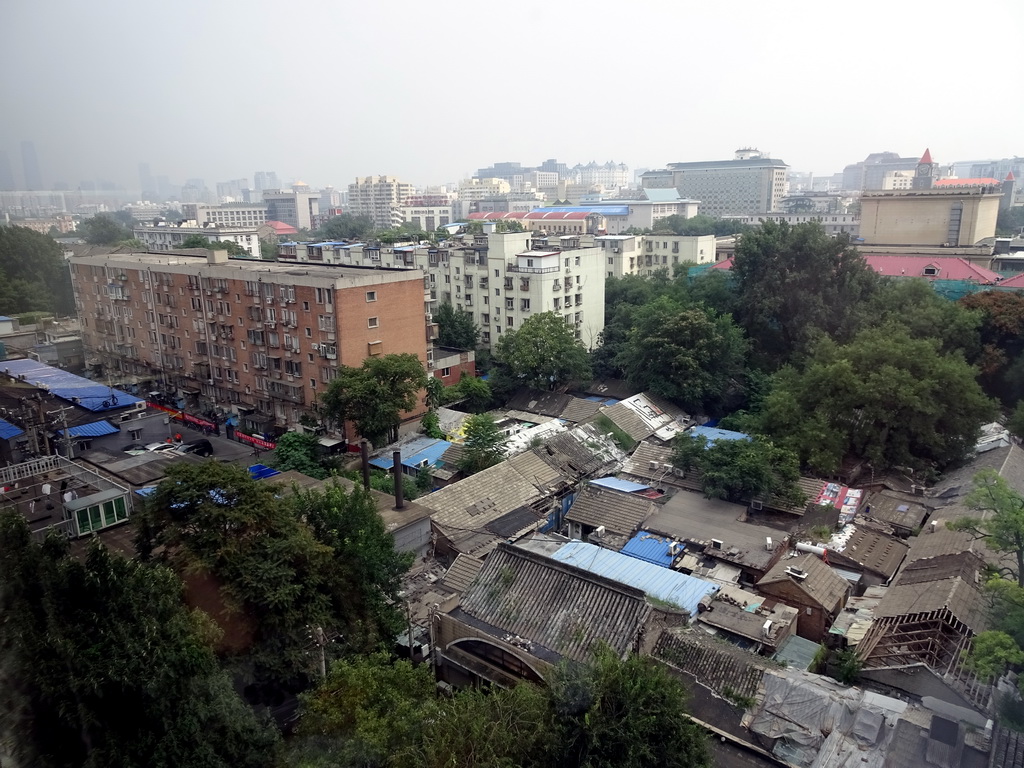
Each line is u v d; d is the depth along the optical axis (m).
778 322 56.62
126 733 14.49
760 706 19.69
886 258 73.44
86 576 15.23
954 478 36.75
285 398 52.88
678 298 59.84
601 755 15.41
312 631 20.47
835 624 25.56
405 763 15.02
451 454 42.91
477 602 23.23
